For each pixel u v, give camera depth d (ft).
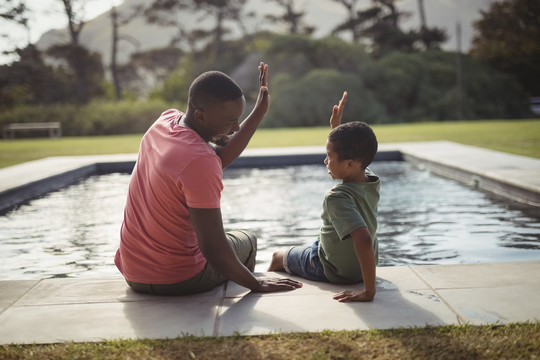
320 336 5.95
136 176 7.54
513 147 30.71
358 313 6.68
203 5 109.81
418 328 6.09
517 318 6.34
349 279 7.93
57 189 22.89
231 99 6.92
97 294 7.76
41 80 92.79
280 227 14.71
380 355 5.41
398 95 89.76
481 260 10.79
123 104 82.74
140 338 6.10
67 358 5.59
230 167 29.22
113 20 110.42
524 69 108.27
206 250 7.07
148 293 7.75
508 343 5.56
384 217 15.43
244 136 8.45
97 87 114.42
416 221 14.76
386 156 31.01
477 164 22.66
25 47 87.45
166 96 103.96
